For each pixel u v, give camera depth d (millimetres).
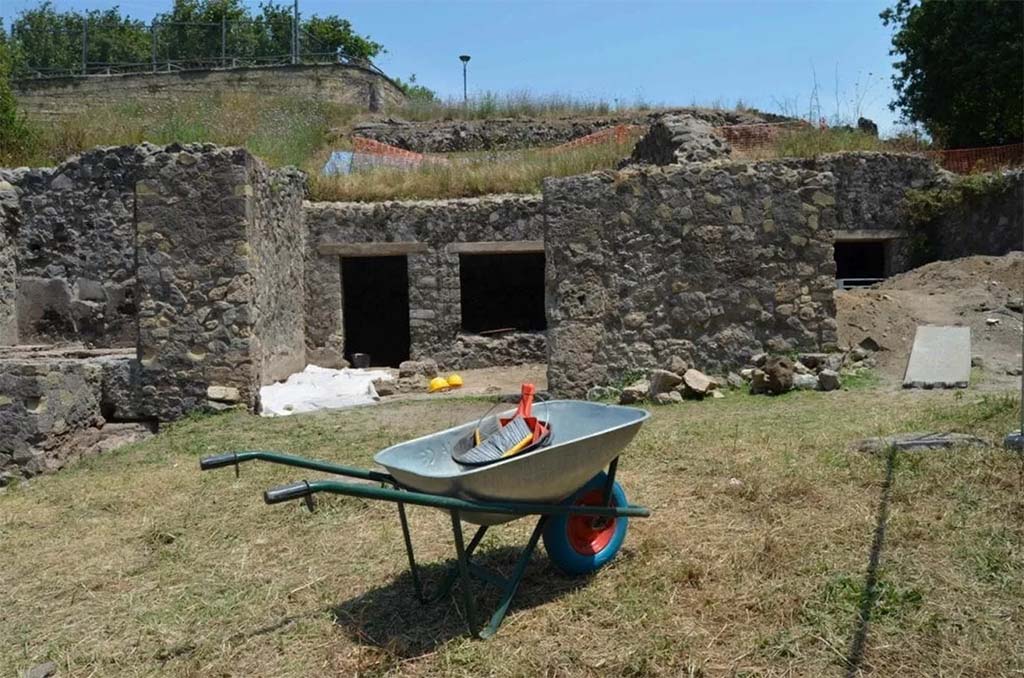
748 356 9875
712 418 7969
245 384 9789
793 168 9977
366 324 18438
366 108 31938
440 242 14383
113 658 4004
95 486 7109
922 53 23375
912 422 6906
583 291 9898
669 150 13359
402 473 3924
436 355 14406
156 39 35750
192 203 9805
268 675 3742
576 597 4176
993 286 11336
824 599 3893
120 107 27469
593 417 4637
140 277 9812
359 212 14320
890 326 10484
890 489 5184
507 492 3887
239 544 5391
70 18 38562
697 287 9898
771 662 3469
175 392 9773
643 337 9914
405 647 3859
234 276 9773
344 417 9312
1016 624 3576
